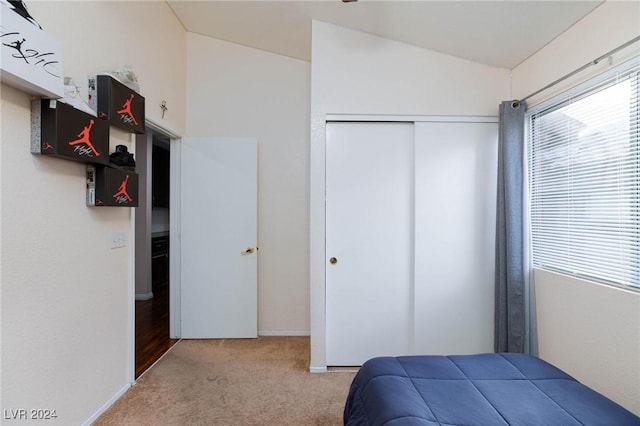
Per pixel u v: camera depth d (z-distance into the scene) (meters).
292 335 3.18
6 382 1.29
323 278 2.45
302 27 2.60
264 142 3.16
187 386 2.18
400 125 2.50
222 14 2.68
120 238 2.03
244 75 3.15
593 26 1.70
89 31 1.75
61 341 1.56
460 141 2.47
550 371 1.42
